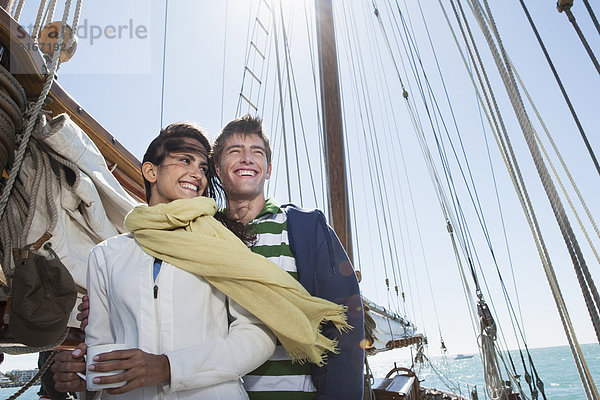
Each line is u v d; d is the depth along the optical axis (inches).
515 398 196.1
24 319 65.7
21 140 69.9
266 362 59.0
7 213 68.6
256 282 49.0
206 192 68.1
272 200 70.5
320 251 61.2
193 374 44.5
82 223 80.0
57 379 49.4
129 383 41.5
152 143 63.3
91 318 53.1
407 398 195.0
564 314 88.8
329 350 52.7
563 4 78.2
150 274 51.0
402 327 361.1
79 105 90.4
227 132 71.1
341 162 168.6
